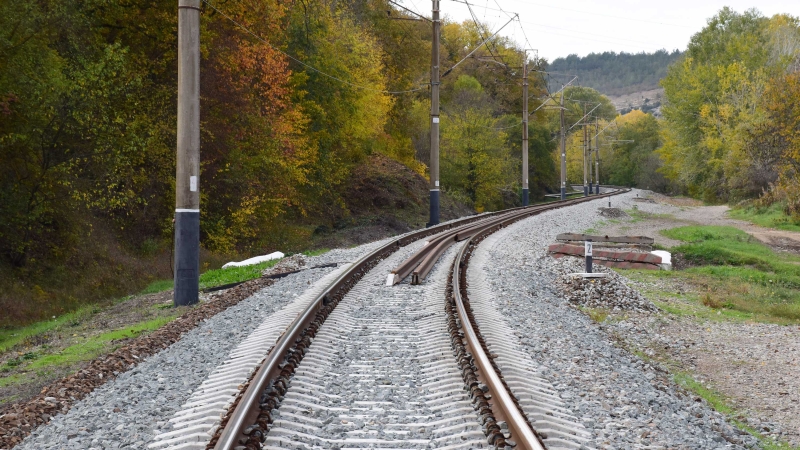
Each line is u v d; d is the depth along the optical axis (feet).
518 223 110.22
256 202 93.04
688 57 282.15
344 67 129.08
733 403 31.45
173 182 81.15
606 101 593.01
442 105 244.83
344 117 131.64
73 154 67.92
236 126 91.40
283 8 101.14
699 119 251.19
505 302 42.96
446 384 23.89
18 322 53.52
